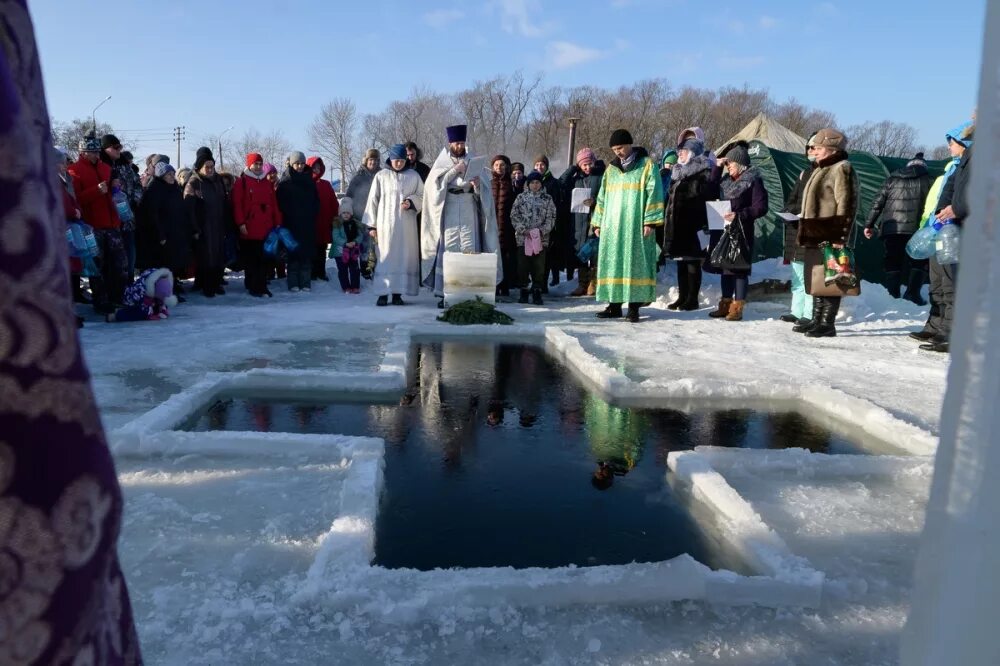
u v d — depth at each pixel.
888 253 9.38
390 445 3.42
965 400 0.58
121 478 2.79
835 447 3.59
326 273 11.31
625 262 7.39
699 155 8.01
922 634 0.62
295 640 1.77
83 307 7.86
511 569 2.05
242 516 2.46
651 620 1.90
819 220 6.27
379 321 7.11
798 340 6.46
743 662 1.74
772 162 10.82
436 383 4.71
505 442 3.51
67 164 6.71
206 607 1.88
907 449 3.50
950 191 5.86
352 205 10.45
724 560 2.32
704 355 5.69
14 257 0.42
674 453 3.16
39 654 0.44
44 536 0.43
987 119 0.55
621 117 60.09
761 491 2.83
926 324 6.47
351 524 2.31
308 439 3.12
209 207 9.00
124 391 4.20
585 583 1.97
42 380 0.43
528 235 8.83
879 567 2.22
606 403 4.29
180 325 6.70
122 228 7.85
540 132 61.66
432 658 1.73
